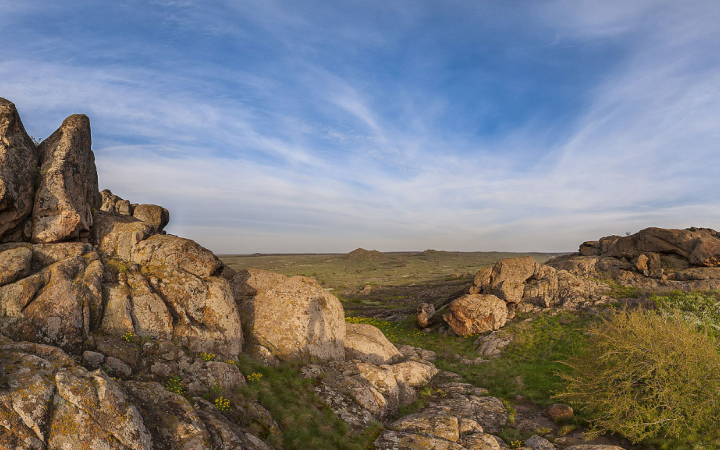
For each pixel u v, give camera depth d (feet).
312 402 48.85
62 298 36.37
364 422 48.52
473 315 113.29
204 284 52.44
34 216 42.45
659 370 49.49
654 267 123.65
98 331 38.93
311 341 62.28
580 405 58.39
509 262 132.46
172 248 51.52
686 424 46.68
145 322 42.63
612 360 54.65
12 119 42.65
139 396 30.66
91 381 26.43
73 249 43.68
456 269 578.66
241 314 62.13
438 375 80.12
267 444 35.09
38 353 29.73
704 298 100.17
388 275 532.32
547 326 103.91
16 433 21.77
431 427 48.01
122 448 24.31
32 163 43.91
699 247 117.60
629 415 49.06
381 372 62.69
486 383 74.43
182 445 27.32
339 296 288.10
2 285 34.96
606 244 154.30
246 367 48.37
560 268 143.64
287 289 66.44
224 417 34.47
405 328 135.85
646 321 57.21
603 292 118.42
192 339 45.93
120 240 49.80
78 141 49.73
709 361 49.88
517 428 54.08
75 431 23.50
